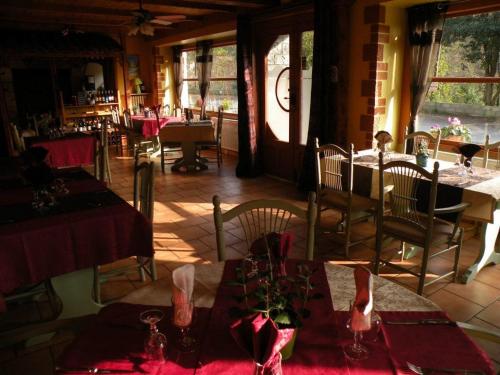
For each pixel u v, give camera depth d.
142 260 2.90
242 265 1.47
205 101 7.60
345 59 4.30
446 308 2.55
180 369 1.09
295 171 5.55
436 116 4.23
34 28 7.55
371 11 4.02
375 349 1.15
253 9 5.40
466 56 3.89
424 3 3.90
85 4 5.67
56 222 2.16
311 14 4.78
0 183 2.96
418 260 3.22
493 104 3.74
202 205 4.68
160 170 6.41
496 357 2.09
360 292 1.13
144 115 7.54
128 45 8.41
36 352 2.17
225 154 7.58
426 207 2.95
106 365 1.11
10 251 1.99
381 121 4.30
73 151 5.09
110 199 2.54
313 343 1.18
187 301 1.16
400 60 4.28
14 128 5.44
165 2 5.15
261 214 4.21
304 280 1.23
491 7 3.55
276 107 5.70
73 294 2.30
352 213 3.28
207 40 7.34
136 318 1.32
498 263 3.11
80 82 8.31
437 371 1.07
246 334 0.95
